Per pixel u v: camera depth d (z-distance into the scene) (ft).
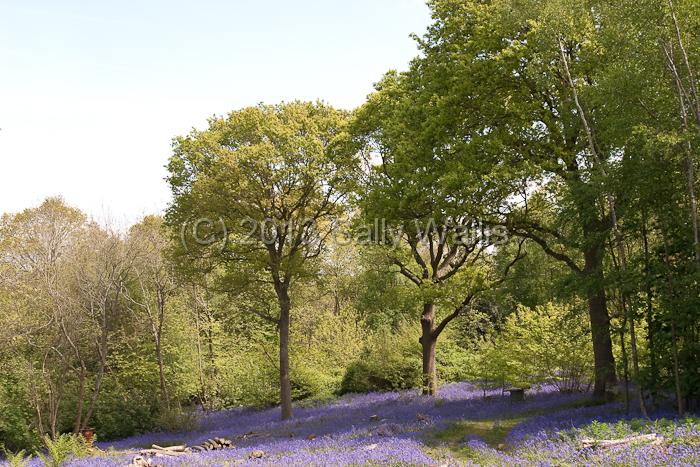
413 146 62.64
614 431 36.86
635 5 43.52
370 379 103.86
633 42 44.42
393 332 120.67
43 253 107.96
